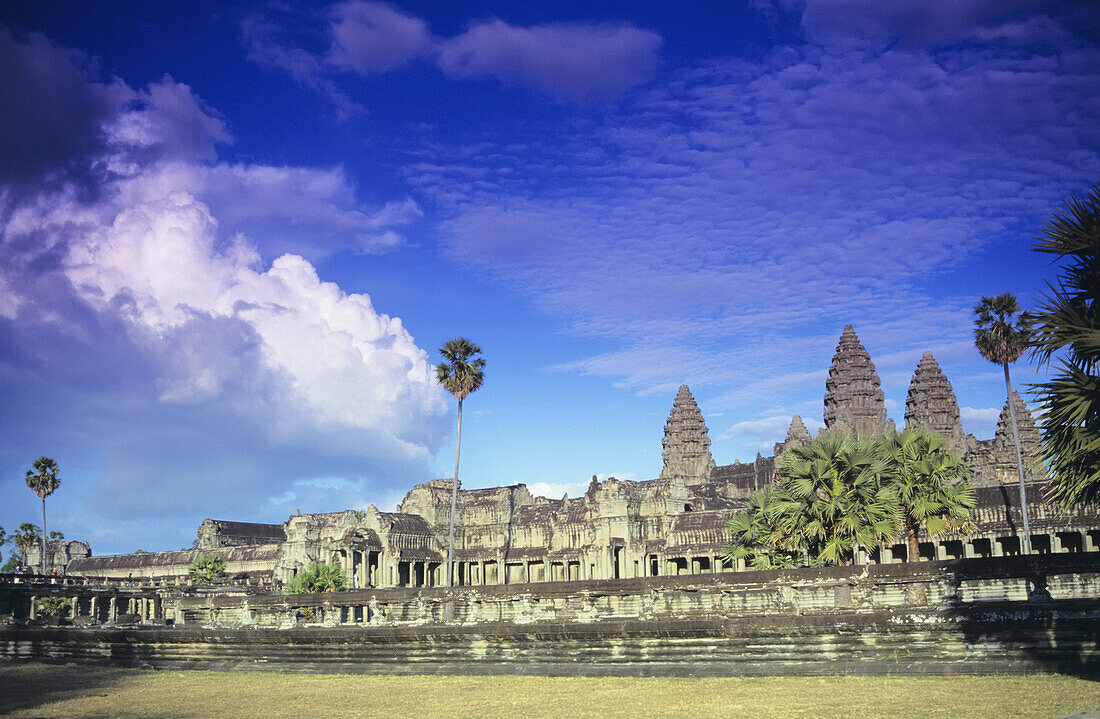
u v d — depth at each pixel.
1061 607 37.69
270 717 39.97
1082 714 28.20
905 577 44.12
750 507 84.44
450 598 58.47
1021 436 178.25
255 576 197.50
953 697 34.12
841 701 35.22
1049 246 31.20
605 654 47.81
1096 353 30.48
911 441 72.19
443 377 115.81
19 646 69.75
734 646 44.53
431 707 40.53
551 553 168.75
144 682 55.38
